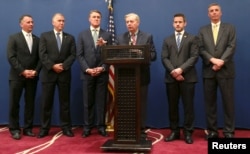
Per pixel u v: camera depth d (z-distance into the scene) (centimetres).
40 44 391
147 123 461
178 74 352
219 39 367
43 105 397
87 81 393
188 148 337
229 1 438
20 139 386
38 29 465
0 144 361
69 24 462
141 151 322
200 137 394
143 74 364
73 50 402
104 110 404
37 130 445
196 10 444
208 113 377
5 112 473
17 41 390
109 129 435
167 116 457
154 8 451
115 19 457
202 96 449
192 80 363
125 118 321
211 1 442
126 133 322
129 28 361
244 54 437
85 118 400
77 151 328
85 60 394
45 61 387
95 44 395
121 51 307
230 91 367
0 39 465
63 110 403
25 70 387
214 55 365
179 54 367
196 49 364
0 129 454
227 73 364
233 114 369
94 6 459
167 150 329
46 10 464
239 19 436
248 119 441
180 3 446
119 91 320
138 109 318
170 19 448
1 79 469
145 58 303
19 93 396
